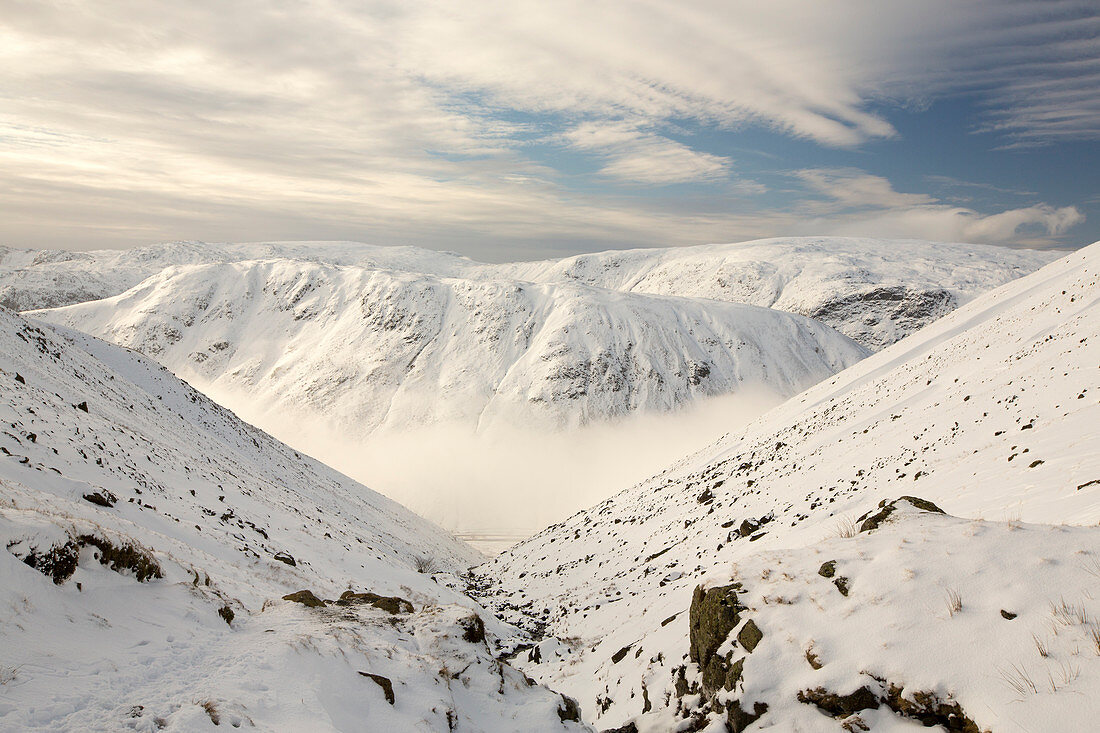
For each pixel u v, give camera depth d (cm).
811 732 669
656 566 3312
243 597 1399
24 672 598
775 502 3278
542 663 2012
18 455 1820
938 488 2166
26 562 758
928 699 630
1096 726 514
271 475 5516
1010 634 641
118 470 2392
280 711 661
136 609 847
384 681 805
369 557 3456
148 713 598
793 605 829
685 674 943
